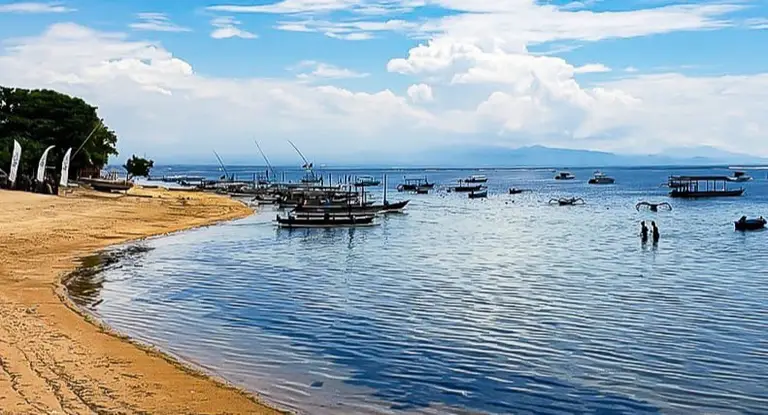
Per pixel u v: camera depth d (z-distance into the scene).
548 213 95.06
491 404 16.98
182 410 14.48
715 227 72.25
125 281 33.53
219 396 15.66
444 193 160.00
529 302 30.08
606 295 32.19
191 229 63.38
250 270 39.09
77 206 69.19
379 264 42.84
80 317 23.02
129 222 62.69
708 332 24.72
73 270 35.12
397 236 62.22
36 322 21.73
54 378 15.84
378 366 19.77
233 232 62.31
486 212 96.81
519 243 56.97
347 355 20.86
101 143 111.31
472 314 27.27
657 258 47.47
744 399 17.70
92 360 17.69
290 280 35.59
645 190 170.25
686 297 31.83
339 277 36.97
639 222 79.44
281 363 19.67
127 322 24.23
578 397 17.64
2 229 49.81
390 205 93.81
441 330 24.41
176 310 26.83
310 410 15.84
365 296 30.98
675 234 65.06
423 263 43.62
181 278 35.28
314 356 20.61
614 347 22.50
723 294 32.75
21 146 86.00
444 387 18.09
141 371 17.08
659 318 27.05
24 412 13.24
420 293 31.98
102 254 42.81
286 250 49.88
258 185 143.88
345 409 16.09
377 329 24.34
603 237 62.59
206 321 24.94
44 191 79.50
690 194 130.50
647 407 17.06
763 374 19.77
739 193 132.50
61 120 97.50
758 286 35.34
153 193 107.44
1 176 81.38
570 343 22.92
